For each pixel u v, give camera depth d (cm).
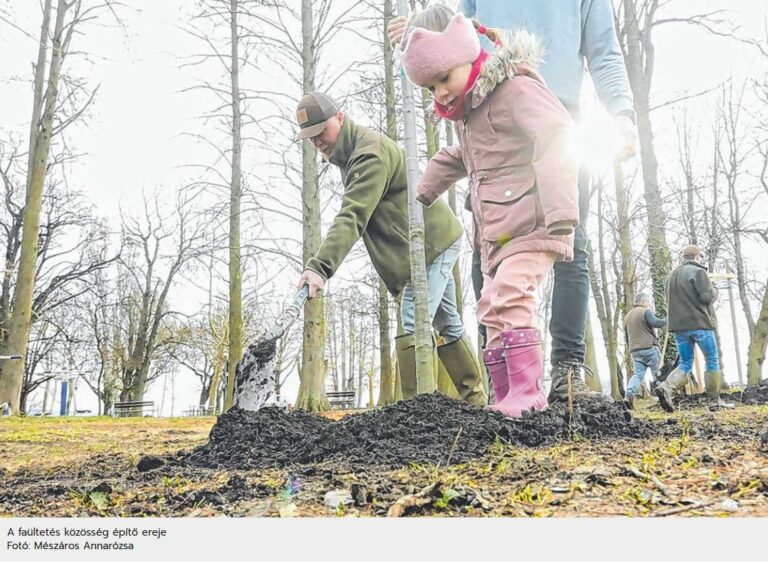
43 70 1558
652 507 165
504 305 288
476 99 287
